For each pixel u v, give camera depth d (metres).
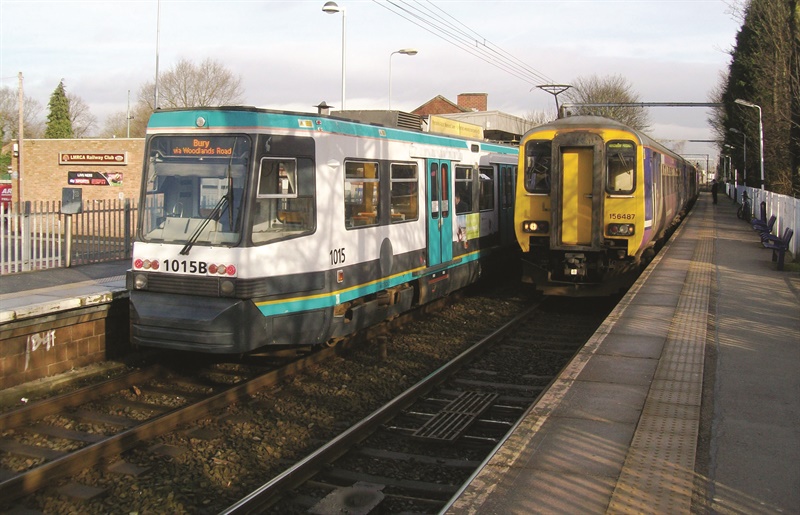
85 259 13.99
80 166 34.22
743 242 23.77
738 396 6.93
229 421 7.71
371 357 10.66
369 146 10.56
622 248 13.90
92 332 9.83
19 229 13.52
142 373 9.15
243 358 10.45
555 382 7.27
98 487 6.11
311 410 8.16
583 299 16.31
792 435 5.93
